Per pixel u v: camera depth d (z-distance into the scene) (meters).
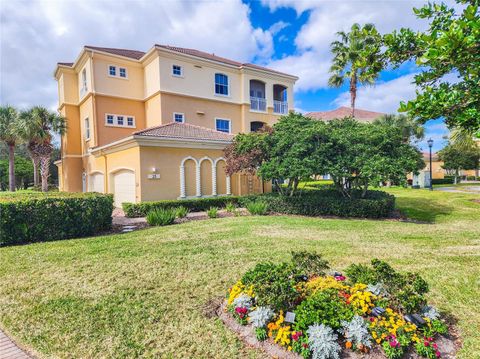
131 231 9.94
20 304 4.40
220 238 8.54
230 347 3.29
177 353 3.21
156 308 4.21
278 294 3.48
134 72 21.94
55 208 8.66
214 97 22.91
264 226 10.45
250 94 26.42
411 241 8.15
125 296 4.61
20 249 7.36
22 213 8.16
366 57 3.33
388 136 12.90
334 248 7.35
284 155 13.32
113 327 3.74
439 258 6.50
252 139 14.13
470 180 46.09
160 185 14.89
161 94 20.19
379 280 3.76
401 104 2.84
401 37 3.02
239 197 16.30
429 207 15.59
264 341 3.31
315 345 2.93
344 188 14.66
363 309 3.31
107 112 20.64
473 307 4.20
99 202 9.66
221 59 25.17
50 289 4.91
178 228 10.20
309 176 12.80
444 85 2.81
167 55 20.50
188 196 15.91
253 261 6.31
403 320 3.27
